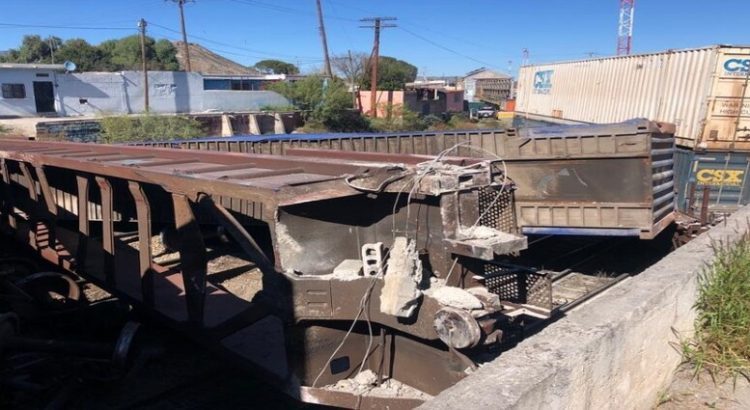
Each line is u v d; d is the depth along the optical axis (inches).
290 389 164.9
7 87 1390.3
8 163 302.2
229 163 223.8
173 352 236.5
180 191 178.1
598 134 336.2
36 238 290.7
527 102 1066.1
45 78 1454.2
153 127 1243.8
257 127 1530.5
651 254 425.4
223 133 1460.4
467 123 2143.2
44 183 263.4
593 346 105.2
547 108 968.9
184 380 216.5
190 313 189.2
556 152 353.1
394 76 2389.3
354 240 169.8
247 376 217.5
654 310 129.4
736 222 246.1
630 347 120.0
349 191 159.2
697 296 156.9
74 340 251.9
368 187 158.6
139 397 205.8
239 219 266.2
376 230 171.0
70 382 205.2
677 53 581.6
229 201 211.0
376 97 1996.8
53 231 280.8
